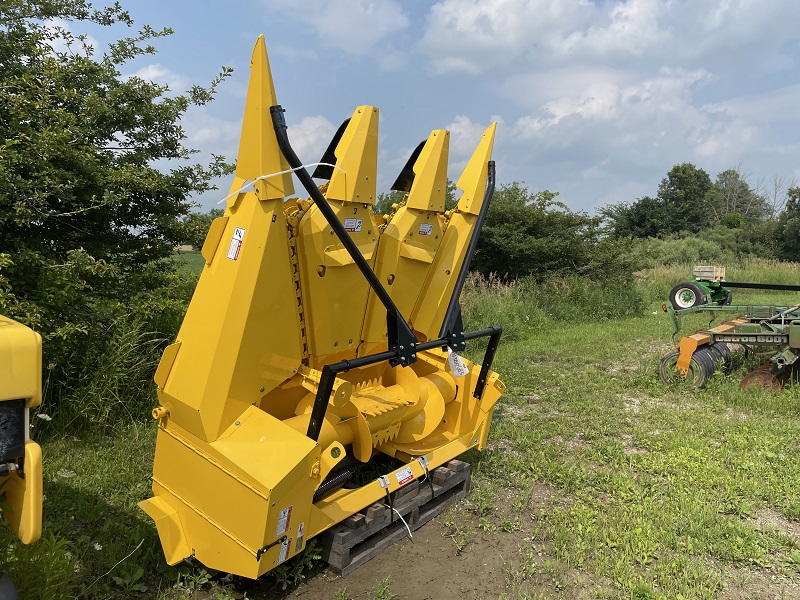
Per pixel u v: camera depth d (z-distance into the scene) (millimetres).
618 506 4305
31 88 5469
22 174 5277
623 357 9359
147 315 5695
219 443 3084
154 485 3514
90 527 3762
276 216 3105
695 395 7188
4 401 1866
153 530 3684
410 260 4133
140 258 6547
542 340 10617
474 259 15867
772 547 3801
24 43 5652
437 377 4652
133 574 3266
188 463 3256
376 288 3420
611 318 13828
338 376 4070
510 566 3578
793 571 3586
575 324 12820
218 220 3141
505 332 10781
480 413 4664
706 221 52406
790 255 36094
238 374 3127
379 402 4055
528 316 12078
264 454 2998
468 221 4551
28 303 4645
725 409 6680
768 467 4961
